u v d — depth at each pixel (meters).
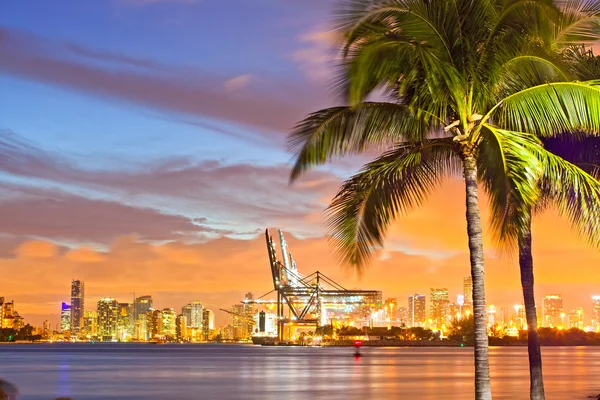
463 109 23.66
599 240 23.48
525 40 22.92
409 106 23.70
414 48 22.38
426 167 26.62
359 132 23.89
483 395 23.67
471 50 23.28
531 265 32.31
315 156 23.72
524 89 23.28
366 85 22.81
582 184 23.42
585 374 101.50
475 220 23.98
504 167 22.72
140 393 77.81
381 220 25.67
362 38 21.84
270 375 112.56
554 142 31.45
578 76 28.86
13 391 23.70
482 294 23.94
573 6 22.72
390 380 95.12
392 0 21.62
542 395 31.98
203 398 69.56
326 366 147.25
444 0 22.58
